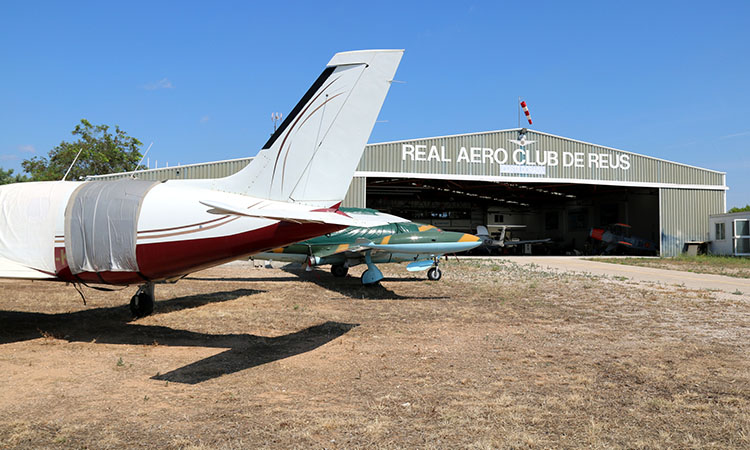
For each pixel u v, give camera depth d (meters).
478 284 15.51
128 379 5.70
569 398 5.03
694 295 13.22
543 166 30.59
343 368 6.19
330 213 8.02
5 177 39.66
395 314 10.10
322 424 4.30
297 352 7.02
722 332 8.45
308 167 8.99
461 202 53.75
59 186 8.69
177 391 5.27
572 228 52.72
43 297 12.23
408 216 51.66
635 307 11.14
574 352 7.02
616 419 4.46
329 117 9.00
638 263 27.39
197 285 14.84
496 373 5.97
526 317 9.83
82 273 8.17
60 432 4.12
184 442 3.92
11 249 8.34
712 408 4.75
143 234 7.96
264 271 20.11
